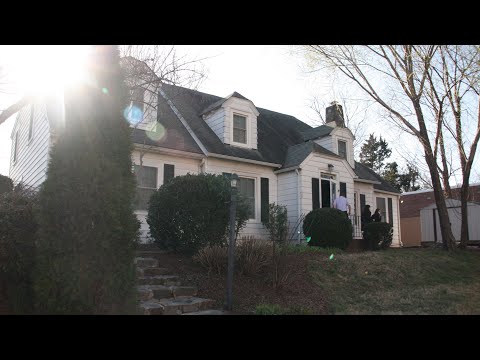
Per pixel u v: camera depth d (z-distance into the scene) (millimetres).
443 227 13641
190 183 8953
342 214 12609
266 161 14820
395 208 21312
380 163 53094
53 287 4602
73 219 4672
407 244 21594
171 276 7629
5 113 8617
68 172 4824
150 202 9359
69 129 5004
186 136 13953
